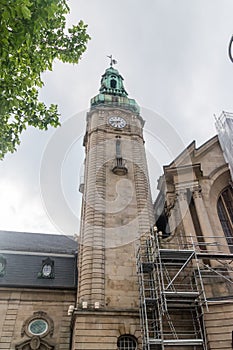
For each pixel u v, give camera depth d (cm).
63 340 2294
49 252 2894
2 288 2475
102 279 1864
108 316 1684
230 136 2453
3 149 1044
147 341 1498
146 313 1638
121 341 1648
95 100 3512
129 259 1994
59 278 2641
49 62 1034
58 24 1065
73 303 2494
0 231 3456
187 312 1697
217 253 1866
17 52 838
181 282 1780
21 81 924
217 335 1487
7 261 2705
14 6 609
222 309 1549
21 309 2417
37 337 2264
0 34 666
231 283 1703
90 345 1570
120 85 4294
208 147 2647
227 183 2481
